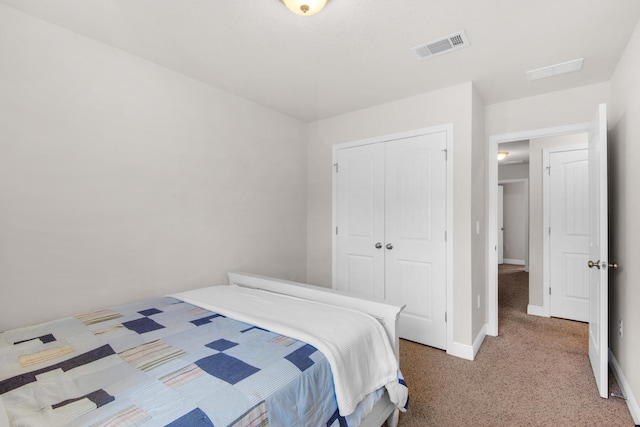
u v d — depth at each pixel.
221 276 2.74
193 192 2.53
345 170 3.38
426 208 2.82
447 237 2.70
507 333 3.12
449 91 2.69
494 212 3.07
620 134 2.19
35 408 0.93
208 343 1.38
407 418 1.82
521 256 7.25
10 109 1.67
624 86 2.09
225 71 2.41
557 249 3.57
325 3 1.62
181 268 2.45
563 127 2.74
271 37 1.95
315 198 3.63
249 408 0.96
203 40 1.99
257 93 2.83
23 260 1.71
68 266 1.87
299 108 3.21
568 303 3.52
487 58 2.21
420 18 1.76
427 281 2.81
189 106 2.50
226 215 2.79
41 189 1.77
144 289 2.22
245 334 1.48
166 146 2.35
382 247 3.11
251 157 3.02
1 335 1.51
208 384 1.05
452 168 2.67
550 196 3.61
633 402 1.81
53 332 1.54
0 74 1.64
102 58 2.02
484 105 3.07
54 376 1.12
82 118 1.93
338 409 1.26
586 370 2.36
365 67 2.34
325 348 1.31
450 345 2.67
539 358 2.57
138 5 1.65
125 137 2.12
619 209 2.18
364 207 3.24
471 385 2.17
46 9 1.69
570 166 3.50
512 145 4.95
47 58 1.79
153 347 1.34
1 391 1.03
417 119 2.87
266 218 3.17
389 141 3.04
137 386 1.04
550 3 1.63
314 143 3.63
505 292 4.71
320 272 3.59
